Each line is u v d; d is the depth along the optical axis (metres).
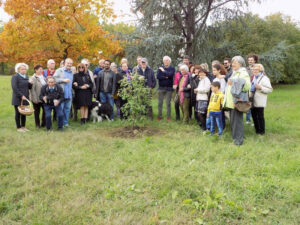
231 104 5.14
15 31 10.06
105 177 3.76
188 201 3.03
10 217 2.84
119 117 8.07
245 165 4.08
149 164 4.19
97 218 2.78
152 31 12.66
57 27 10.05
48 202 3.14
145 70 7.44
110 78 7.58
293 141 5.55
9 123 7.34
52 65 7.01
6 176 3.81
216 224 2.69
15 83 6.20
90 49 11.66
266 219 2.76
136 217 2.81
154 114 8.71
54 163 4.26
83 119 7.39
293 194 3.14
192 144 5.18
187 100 6.90
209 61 13.09
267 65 14.63
